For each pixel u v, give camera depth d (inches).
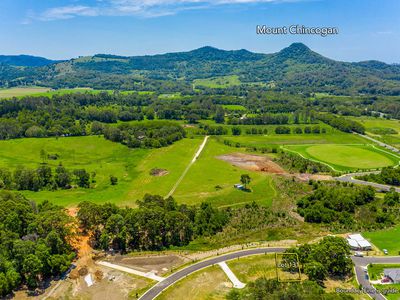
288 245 5251.0
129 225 5201.8
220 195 7214.6
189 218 5866.1
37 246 4414.4
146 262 4793.3
